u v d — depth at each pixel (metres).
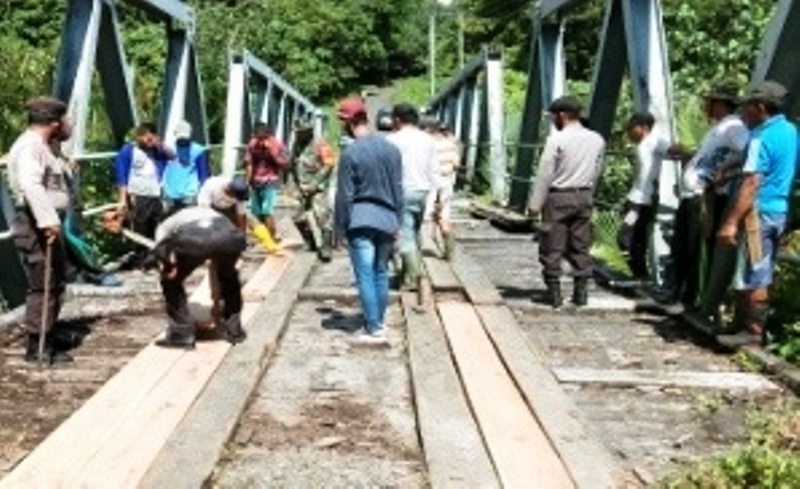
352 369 6.44
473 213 17.30
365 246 7.02
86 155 9.60
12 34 29.70
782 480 4.18
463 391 5.77
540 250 8.41
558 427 5.00
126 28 31.52
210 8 34.31
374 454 4.82
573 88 24.19
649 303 8.38
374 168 6.99
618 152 10.91
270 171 11.76
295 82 52.94
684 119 12.45
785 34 6.98
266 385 6.03
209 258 6.47
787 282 7.59
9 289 8.52
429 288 8.89
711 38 14.25
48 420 5.34
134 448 4.68
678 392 5.99
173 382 5.80
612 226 12.50
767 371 6.36
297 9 55.09
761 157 6.52
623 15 9.86
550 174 8.23
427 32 68.75
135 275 9.88
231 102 18.80
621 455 4.83
